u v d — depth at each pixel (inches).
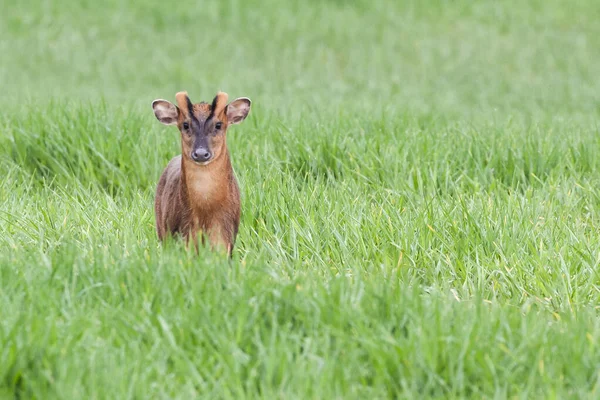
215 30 1389.0
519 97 1021.8
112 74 1157.1
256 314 324.8
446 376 297.4
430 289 383.9
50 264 364.2
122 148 565.0
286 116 677.9
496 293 388.8
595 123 684.1
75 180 527.2
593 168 556.7
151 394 282.5
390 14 1477.6
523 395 280.7
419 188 505.7
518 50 1314.0
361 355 309.0
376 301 336.5
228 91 1040.2
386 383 294.4
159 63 1218.6
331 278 368.2
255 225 449.7
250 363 301.0
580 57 1270.9
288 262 404.8
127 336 310.5
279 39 1353.3
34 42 1293.1
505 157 567.2
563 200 505.4
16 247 391.9
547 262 407.2
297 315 326.6
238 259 397.7
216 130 390.9
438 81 1143.0
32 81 1093.1
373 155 551.8
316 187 489.4
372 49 1309.1
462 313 331.6
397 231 430.0
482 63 1244.5
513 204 472.1
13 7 1425.9
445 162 544.7
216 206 397.1
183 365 294.5
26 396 284.2
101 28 1370.6
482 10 1509.6
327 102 892.0
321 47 1312.7
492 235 425.4
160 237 419.5
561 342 314.8
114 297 341.1
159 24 1402.6
